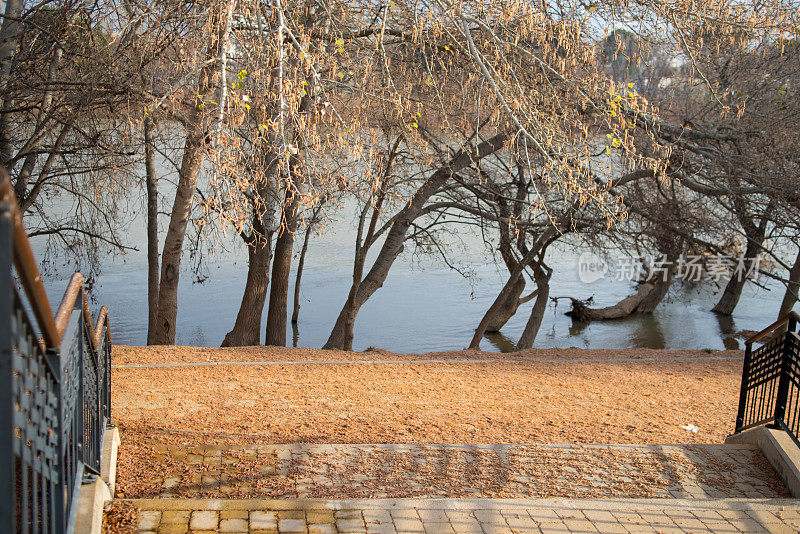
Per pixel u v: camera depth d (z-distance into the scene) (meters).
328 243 37.69
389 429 7.45
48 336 2.66
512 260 19.30
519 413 8.51
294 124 8.44
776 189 15.16
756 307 29.83
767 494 5.79
